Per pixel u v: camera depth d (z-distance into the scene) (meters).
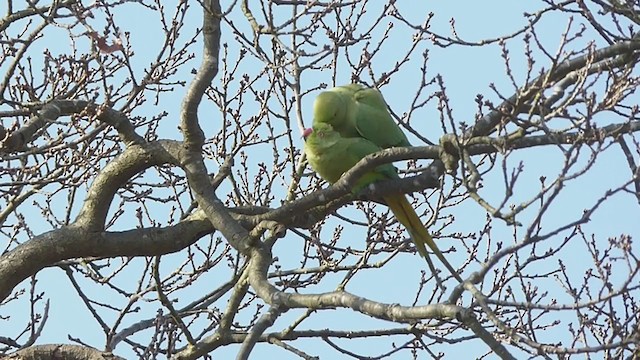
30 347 11.94
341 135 12.00
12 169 13.50
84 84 13.52
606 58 10.97
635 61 10.65
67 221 15.11
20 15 13.18
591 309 11.52
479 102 9.72
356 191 11.16
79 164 13.87
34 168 13.50
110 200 12.01
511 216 8.26
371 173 11.00
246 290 12.37
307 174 14.98
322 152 11.77
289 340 13.58
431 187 10.91
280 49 14.58
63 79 13.48
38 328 13.09
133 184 15.26
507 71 9.00
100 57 13.46
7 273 11.70
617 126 9.88
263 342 13.31
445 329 13.25
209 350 12.73
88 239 11.82
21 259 11.73
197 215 12.16
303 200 10.61
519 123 8.82
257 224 11.03
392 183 10.97
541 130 8.75
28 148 13.16
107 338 12.59
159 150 11.84
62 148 12.77
